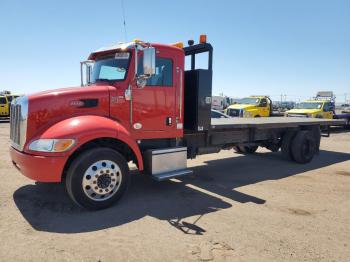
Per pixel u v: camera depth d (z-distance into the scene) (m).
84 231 3.93
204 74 6.02
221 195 5.57
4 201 4.99
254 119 9.66
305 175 7.20
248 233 3.94
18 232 3.87
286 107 39.72
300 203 5.16
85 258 3.26
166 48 5.50
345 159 9.42
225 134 7.25
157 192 5.69
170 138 5.79
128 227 4.08
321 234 3.96
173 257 3.31
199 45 6.19
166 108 5.59
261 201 5.24
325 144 13.34
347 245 3.67
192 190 5.86
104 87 5.04
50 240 3.66
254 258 3.32
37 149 4.34
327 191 5.88
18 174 6.77
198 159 9.19
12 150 4.83
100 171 4.62
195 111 6.03
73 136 4.38
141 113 5.32
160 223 4.23
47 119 4.58
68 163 4.73
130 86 5.17
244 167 8.07
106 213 4.56
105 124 4.68
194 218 4.43
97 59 5.79
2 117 26.17
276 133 8.56
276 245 3.63
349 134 17.98
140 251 3.43
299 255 3.41
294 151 8.48
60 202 4.98
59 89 4.93
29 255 3.31
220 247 3.55
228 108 21.17
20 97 4.89
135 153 4.99
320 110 18.55
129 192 5.65
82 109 4.82
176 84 5.68
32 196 5.25
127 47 5.14
